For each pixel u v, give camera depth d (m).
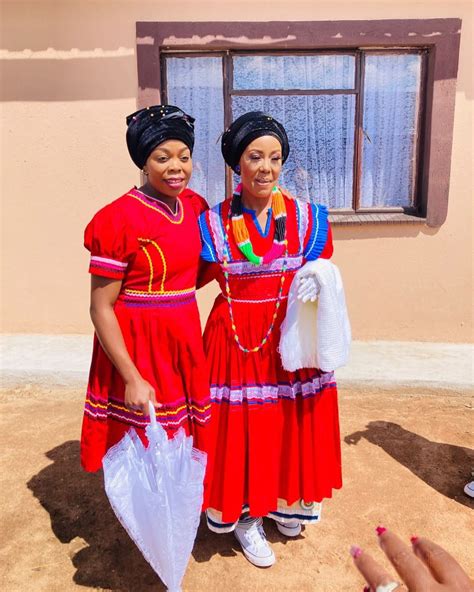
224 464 2.37
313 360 2.29
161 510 1.90
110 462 2.01
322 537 2.77
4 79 4.63
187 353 2.21
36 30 4.52
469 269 4.88
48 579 2.51
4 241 4.96
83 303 5.07
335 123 4.73
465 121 4.61
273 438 2.37
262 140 2.10
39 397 4.31
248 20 4.41
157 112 2.02
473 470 3.35
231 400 2.33
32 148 4.76
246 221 2.26
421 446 3.62
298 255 2.31
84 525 2.88
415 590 0.60
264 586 2.45
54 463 3.43
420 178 4.86
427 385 4.26
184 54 4.57
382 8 4.39
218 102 4.68
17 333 5.15
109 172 4.78
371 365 4.52
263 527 2.85
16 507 3.02
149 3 4.42
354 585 2.46
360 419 3.96
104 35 4.50
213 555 2.64
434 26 4.38
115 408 2.26
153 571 2.55
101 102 4.64
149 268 2.08
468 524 2.88
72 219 4.89
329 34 4.39
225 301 2.34
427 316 4.99
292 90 4.64
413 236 4.82
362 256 4.87
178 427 2.23
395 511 2.98
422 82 4.65
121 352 2.08
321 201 4.90
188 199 2.36
